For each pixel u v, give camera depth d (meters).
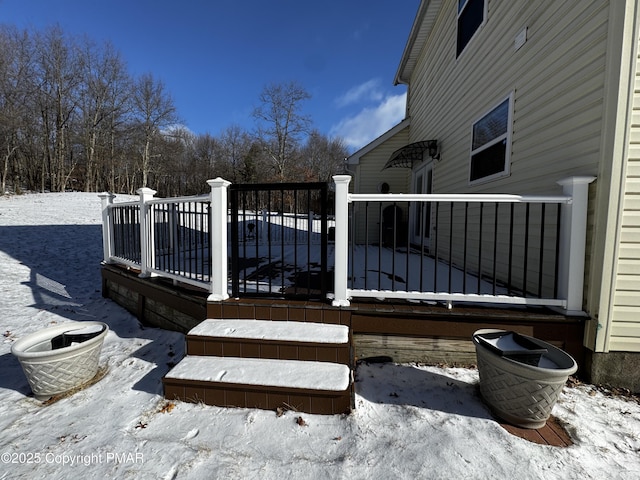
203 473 1.45
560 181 2.29
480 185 4.01
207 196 2.59
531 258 2.93
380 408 1.94
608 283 2.11
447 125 5.27
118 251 4.34
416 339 2.46
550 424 1.80
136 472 1.47
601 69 2.14
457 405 1.97
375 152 8.16
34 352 2.11
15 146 23.59
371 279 3.56
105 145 29.45
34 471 1.49
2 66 23.16
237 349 2.18
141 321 3.61
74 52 27.20
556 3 2.62
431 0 5.46
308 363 2.10
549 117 2.71
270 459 1.54
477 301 2.36
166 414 1.89
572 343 2.26
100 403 2.04
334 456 1.55
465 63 4.55
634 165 2.03
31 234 9.32
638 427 1.79
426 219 6.25
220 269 2.53
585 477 1.43
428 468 1.47
